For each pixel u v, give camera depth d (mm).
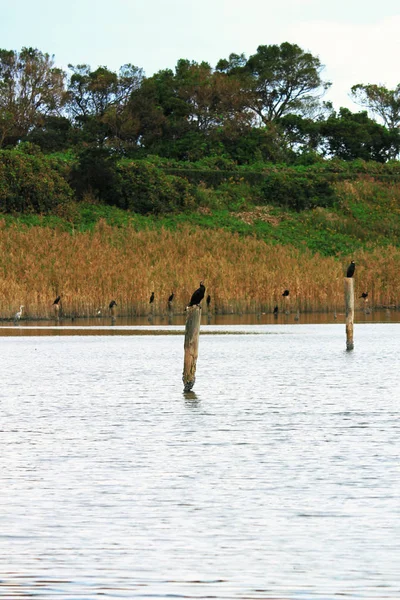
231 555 21047
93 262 114125
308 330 96000
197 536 22484
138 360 66625
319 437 34969
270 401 45062
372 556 20891
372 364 63125
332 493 26375
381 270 130250
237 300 115688
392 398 45812
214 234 139875
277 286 117938
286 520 23781
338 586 19078
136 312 110000
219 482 27828
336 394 47500
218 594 18672
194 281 113188
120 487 27234
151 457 31484
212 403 44469
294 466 29922
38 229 132000
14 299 104062
